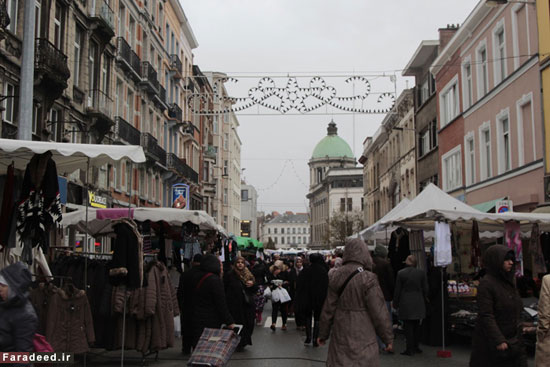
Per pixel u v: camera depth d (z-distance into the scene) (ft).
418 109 125.70
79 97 77.92
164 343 33.40
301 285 40.63
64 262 35.86
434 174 113.09
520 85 72.59
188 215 44.80
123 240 29.86
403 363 34.58
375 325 20.58
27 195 27.68
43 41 63.41
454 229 54.03
